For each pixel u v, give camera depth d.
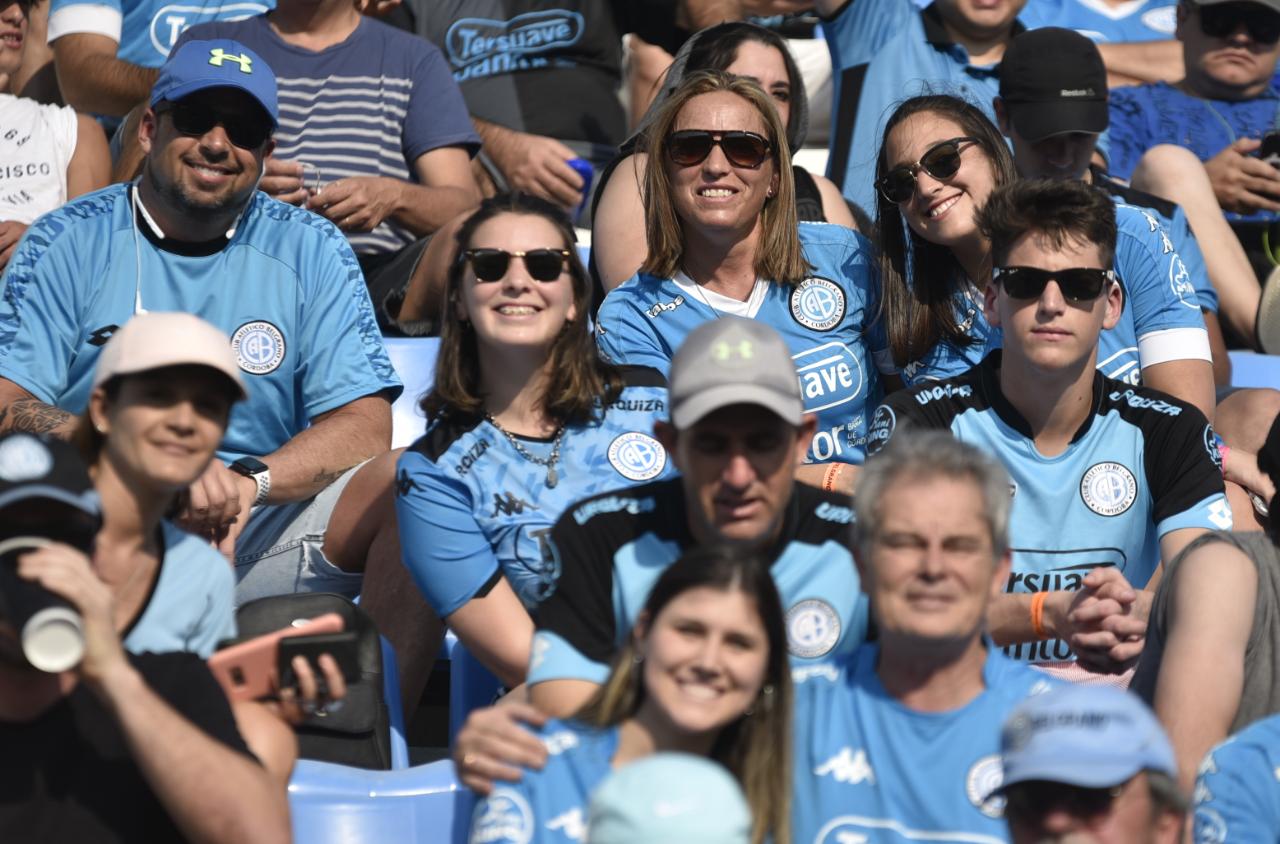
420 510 15.59
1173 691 12.93
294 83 23.39
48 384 18.59
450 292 16.00
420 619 17.45
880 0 25.02
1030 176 21.14
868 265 18.84
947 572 11.50
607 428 15.95
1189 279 19.61
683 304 18.34
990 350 17.98
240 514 17.58
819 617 13.07
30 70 26.25
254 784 11.10
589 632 13.02
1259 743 11.86
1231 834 11.66
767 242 18.36
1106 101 20.94
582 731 11.69
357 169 23.41
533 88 26.34
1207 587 13.30
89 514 11.00
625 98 27.17
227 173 18.45
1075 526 16.03
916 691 11.78
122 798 11.16
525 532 15.48
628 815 9.16
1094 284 15.62
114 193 19.09
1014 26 25.55
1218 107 26.59
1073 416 16.03
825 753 11.74
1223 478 16.91
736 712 11.29
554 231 15.78
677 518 13.25
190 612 12.39
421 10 26.34
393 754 15.73
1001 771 11.43
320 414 19.25
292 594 14.92
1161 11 29.50
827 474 16.95
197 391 12.08
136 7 25.88
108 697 10.77
